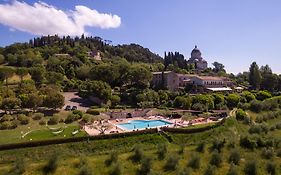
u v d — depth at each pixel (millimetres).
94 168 49281
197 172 52000
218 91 147750
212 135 76688
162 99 120625
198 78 155000
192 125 83188
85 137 65312
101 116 94562
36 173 46062
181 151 59844
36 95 90375
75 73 159500
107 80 136875
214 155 56688
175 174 49875
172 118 99688
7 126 72250
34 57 180000
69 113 91938
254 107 113062
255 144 65250
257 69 181000
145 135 72188
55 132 69188
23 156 56062
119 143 67188
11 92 93875
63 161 51188
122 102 117625
